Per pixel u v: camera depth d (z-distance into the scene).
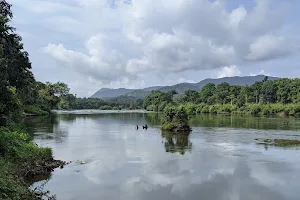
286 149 31.73
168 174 21.23
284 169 22.92
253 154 28.83
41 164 21.86
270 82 143.25
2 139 21.33
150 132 47.97
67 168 22.44
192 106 141.25
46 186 18.16
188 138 40.44
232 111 127.88
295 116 103.25
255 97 140.75
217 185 18.86
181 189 18.09
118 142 36.09
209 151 30.31
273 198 16.77
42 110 98.88
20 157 20.78
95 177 20.23
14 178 16.36
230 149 31.56
